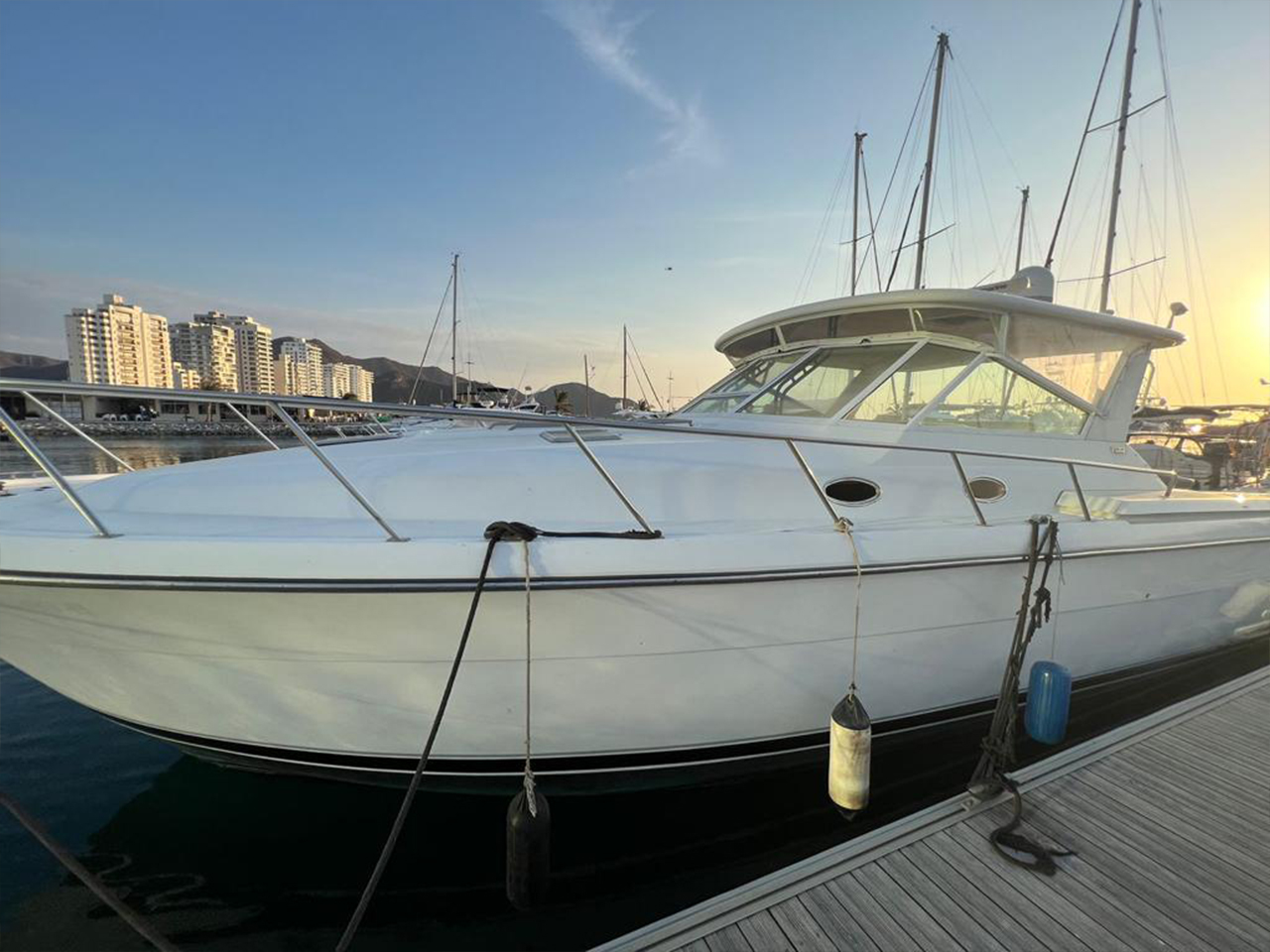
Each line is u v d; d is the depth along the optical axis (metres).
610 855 2.58
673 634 2.33
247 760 2.52
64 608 2.13
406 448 3.05
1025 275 4.13
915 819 2.27
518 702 2.32
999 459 3.32
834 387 3.51
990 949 1.75
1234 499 3.85
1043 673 2.71
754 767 2.71
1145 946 1.76
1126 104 10.12
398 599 2.10
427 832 2.68
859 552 2.50
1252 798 2.39
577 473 2.69
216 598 2.05
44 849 2.65
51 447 25.17
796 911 1.88
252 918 2.32
